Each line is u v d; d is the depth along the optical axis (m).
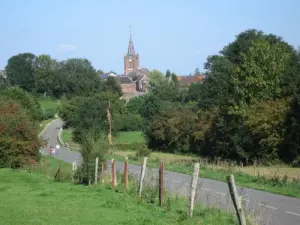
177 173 38.78
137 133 111.81
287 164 51.56
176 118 82.00
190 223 13.96
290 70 61.03
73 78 196.88
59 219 14.14
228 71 83.88
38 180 30.09
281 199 22.52
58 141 106.06
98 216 14.81
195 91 133.00
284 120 52.88
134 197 19.69
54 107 168.62
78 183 30.06
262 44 65.06
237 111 59.50
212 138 68.00
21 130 42.12
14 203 17.80
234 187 11.64
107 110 96.31
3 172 36.00
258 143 56.06
